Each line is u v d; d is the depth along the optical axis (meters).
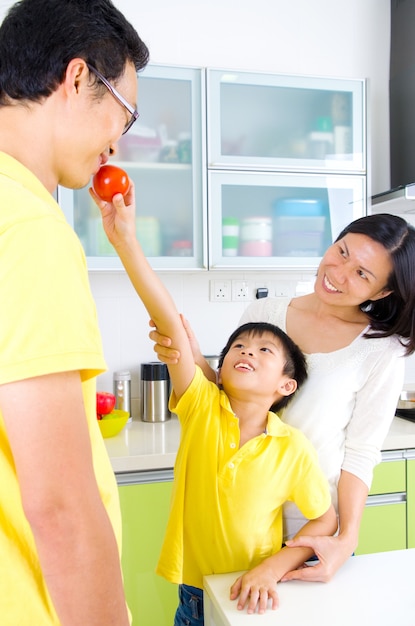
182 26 2.41
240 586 0.94
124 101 0.70
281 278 2.59
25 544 0.60
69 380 0.54
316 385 1.18
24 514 0.55
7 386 0.51
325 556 0.99
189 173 2.17
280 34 2.52
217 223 2.18
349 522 1.08
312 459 1.10
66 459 0.52
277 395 1.19
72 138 0.66
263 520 1.08
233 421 1.11
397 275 1.14
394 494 2.00
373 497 1.98
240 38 2.47
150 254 2.14
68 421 0.53
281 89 2.24
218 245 2.18
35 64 0.62
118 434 2.03
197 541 1.10
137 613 1.79
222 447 1.10
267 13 2.50
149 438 1.97
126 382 2.24
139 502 1.78
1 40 0.63
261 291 2.55
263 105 2.23
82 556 0.53
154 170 2.14
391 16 2.61
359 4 2.61
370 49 2.62
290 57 2.53
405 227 1.17
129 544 1.78
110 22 0.67
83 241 2.07
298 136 2.26
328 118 2.29
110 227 0.98
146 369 2.21
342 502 1.13
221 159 2.16
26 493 0.52
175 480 1.16
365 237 1.14
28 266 0.52
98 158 0.73
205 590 1.01
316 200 2.29
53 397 0.52
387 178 2.67
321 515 1.10
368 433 1.18
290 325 1.27
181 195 2.17
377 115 2.65
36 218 0.54
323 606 0.88
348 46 2.60
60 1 0.64
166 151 2.14
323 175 2.28
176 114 2.15
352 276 1.14
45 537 0.52
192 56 2.42
